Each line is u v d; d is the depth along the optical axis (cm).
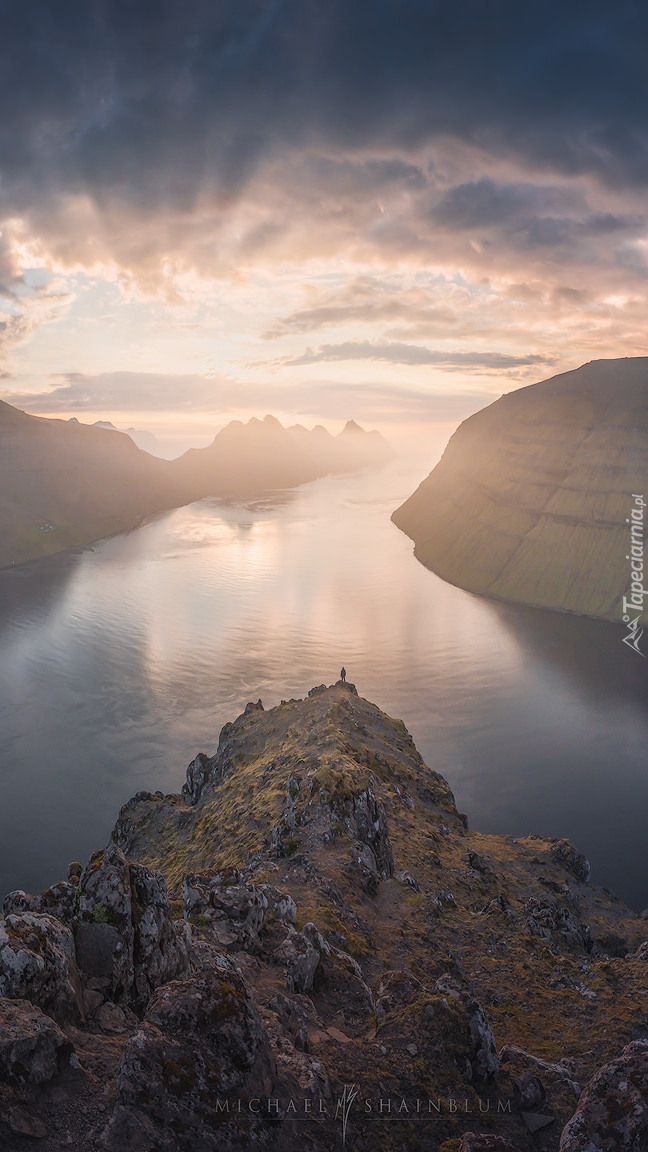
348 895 4803
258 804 6981
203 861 6562
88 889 2309
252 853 5844
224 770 9294
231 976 1956
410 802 7962
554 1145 2212
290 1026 2397
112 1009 2097
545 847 8625
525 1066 2623
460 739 16938
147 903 2366
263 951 3017
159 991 1880
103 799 14112
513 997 3866
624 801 14162
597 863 12125
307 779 6366
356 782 6250
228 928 3028
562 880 7612
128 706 18800
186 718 18050
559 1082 2548
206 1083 1703
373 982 3441
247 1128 1672
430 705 19012
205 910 3122
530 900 5788
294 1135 1786
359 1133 1959
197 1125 1630
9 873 11850
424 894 5253
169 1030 1780
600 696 19688
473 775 15188
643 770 15438
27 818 13475
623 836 12950
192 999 1848
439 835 7331
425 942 4362
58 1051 1722
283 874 5009
